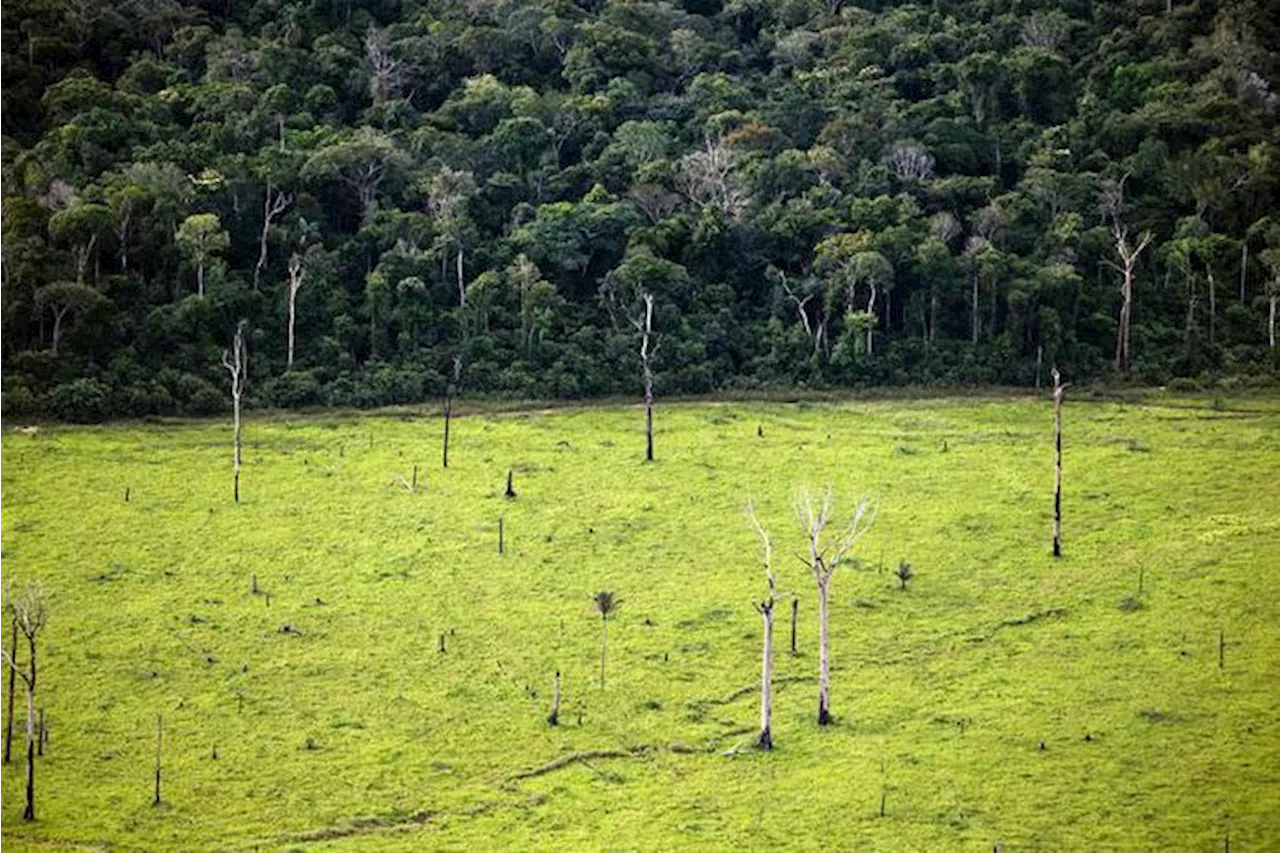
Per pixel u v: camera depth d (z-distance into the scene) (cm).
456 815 15300
